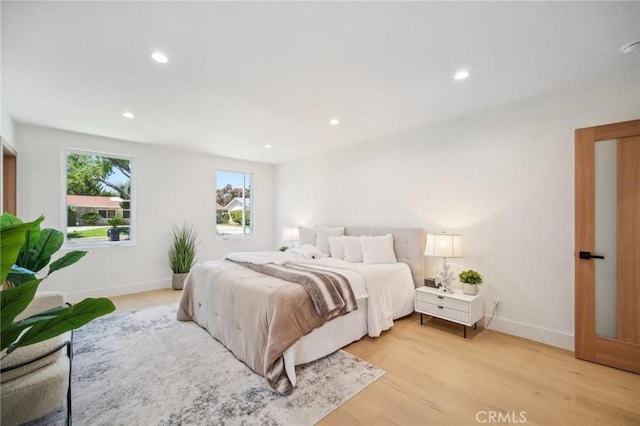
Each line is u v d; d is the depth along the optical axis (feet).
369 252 11.30
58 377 4.58
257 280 7.97
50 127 11.38
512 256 9.00
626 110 7.16
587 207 7.38
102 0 4.68
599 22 5.31
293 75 7.23
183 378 6.52
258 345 6.72
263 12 5.02
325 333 7.50
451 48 6.14
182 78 7.35
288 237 16.16
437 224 10.91
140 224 14.02
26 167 11.11
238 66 6.80
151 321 10.13
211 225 16.65
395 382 6.36
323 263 10.55
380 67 6.88
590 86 7.65
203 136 12.66
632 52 6.31
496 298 9.31
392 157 12.51
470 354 7.67
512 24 5.37
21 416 4.24
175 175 15.24
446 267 9.90
